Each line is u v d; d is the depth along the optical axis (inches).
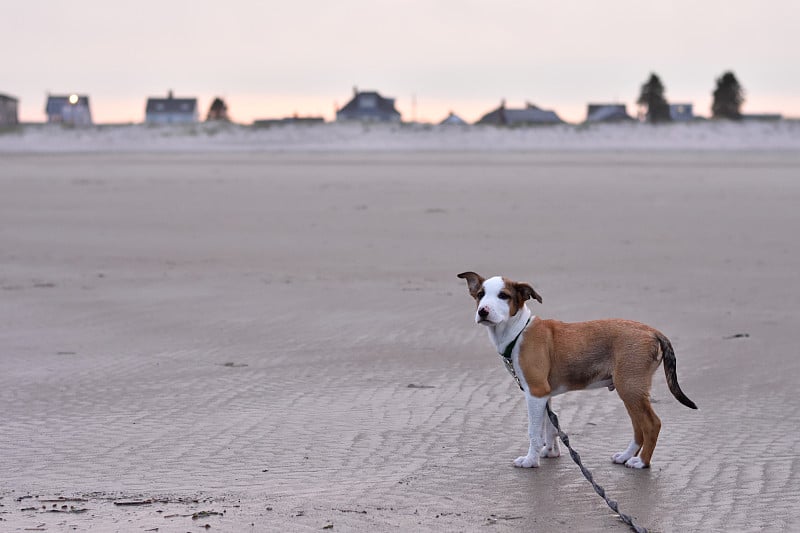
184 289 761.6
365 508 328.5
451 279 793.6
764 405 441.4
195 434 411.5
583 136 4158.5
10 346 579.8
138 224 1189.1
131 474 364.8
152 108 6811.0
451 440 400.5
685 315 641.6
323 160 2834.6
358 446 394.0
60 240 1052.5
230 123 4160.9
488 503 333.7
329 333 603.5
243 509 327.3
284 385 486.9
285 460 378.6
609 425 418.3
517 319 367.2
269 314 662.5
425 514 323.3
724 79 4906.5
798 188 1660.9
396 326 618.2
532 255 916.6
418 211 1309.1
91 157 3068.4
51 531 307.9
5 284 789.9
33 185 1784.0
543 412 367.9
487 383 483.5
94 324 639.8
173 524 313.6
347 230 1117.1
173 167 2415.1
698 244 982.4
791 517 317.7
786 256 900.0
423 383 485.7
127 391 480.1
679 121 4596.5
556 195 1537.9
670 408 440.5
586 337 367.9
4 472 368.8
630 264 858.8
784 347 550.6
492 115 6082.7
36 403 462.0
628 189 1651.1
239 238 1059.3
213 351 562.9
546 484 351.6
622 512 324.2
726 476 355.6
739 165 2476.6
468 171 2197.3
